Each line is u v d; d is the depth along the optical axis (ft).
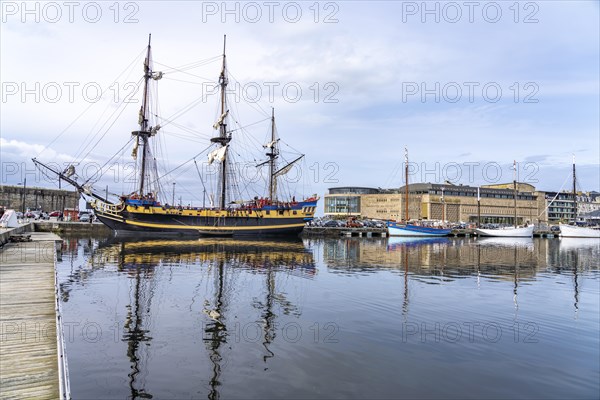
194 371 38.50
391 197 568.00
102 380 36.22
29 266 81.46
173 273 101.04
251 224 276.21
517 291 82.43
